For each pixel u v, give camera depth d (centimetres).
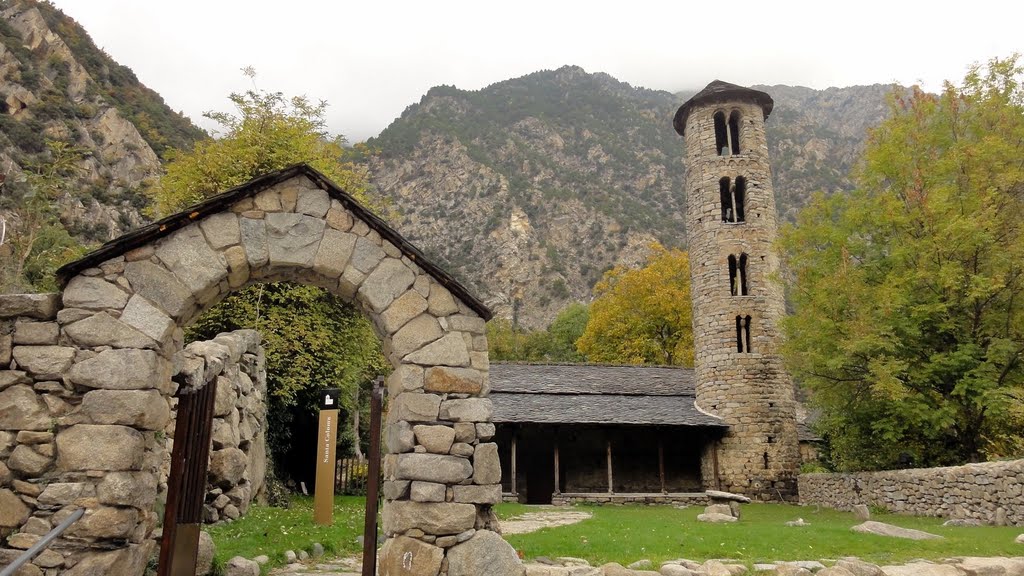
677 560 884
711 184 2836
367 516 641
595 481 2642
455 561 600
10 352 561
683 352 4066
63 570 520
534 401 2648
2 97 5162
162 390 595
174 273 595
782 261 2555
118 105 6269
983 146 1819
